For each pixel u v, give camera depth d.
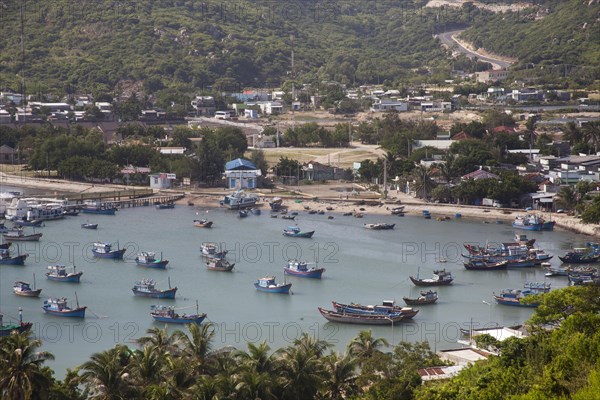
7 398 168.38
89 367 174.38
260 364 176.62
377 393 180.75
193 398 166.00
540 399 153.88
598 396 146.12
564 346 182.00
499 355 199.25
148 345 185.00
